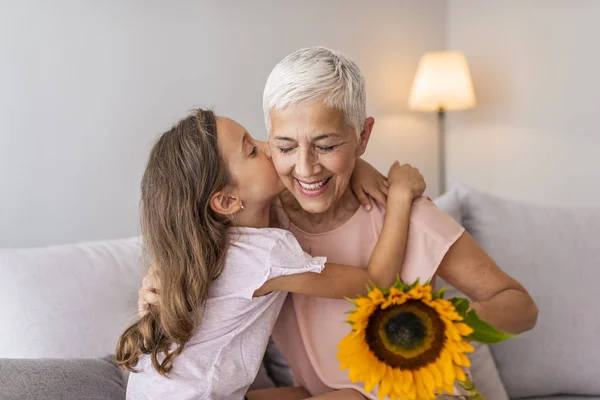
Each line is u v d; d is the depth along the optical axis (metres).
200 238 1.38
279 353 1.82
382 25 3.56
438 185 3.78
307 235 1.53
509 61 3.46
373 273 1.41
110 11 2.84
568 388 2.12
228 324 1.41
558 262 2.13
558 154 3.29
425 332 0.92
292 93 1.28
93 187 2.86
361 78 1.36
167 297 1.37
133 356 1.41
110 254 1.96
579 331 2.09
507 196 3.53
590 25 3.10
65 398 1.44
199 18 3.04
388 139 3.65
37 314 1.75
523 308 1.47
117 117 2.89
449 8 3.73
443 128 3.67
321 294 1.38
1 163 2.70
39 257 1.88
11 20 2.67
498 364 2.09
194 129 1.42
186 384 1.37
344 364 0.92
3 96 2.68
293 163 1.34
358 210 1.52
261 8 3.19
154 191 1.42
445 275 1.54
